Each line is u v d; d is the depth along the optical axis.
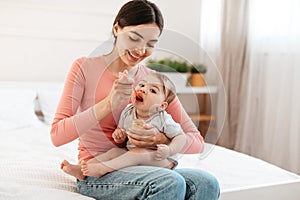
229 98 3.24
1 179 1.35
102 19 3.18
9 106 2.55
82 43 3.15
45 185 1.33
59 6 3.05
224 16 3.25
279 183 1.51
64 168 1.25
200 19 3.48
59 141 1.23
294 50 2.75
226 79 3.24
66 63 3.12
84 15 3.12
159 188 1.11
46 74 3.08
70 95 1.25
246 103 3.15
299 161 2.69
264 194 1.47
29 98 2.69
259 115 3.10
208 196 1.21
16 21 2.96
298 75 2.70
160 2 3.35
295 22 2.74
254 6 3.10
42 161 1.64
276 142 2.88
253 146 3.12
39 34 3.01
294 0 2.74
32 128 2.47
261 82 3.08
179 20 3.43
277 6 2.90
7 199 1.18
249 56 3.16
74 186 1.38
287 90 2.82
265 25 3.03
